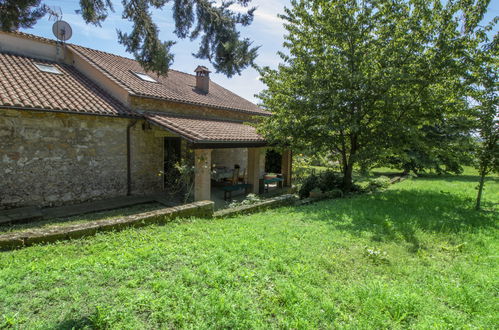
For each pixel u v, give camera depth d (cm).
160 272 364
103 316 269
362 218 680
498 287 360
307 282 355
